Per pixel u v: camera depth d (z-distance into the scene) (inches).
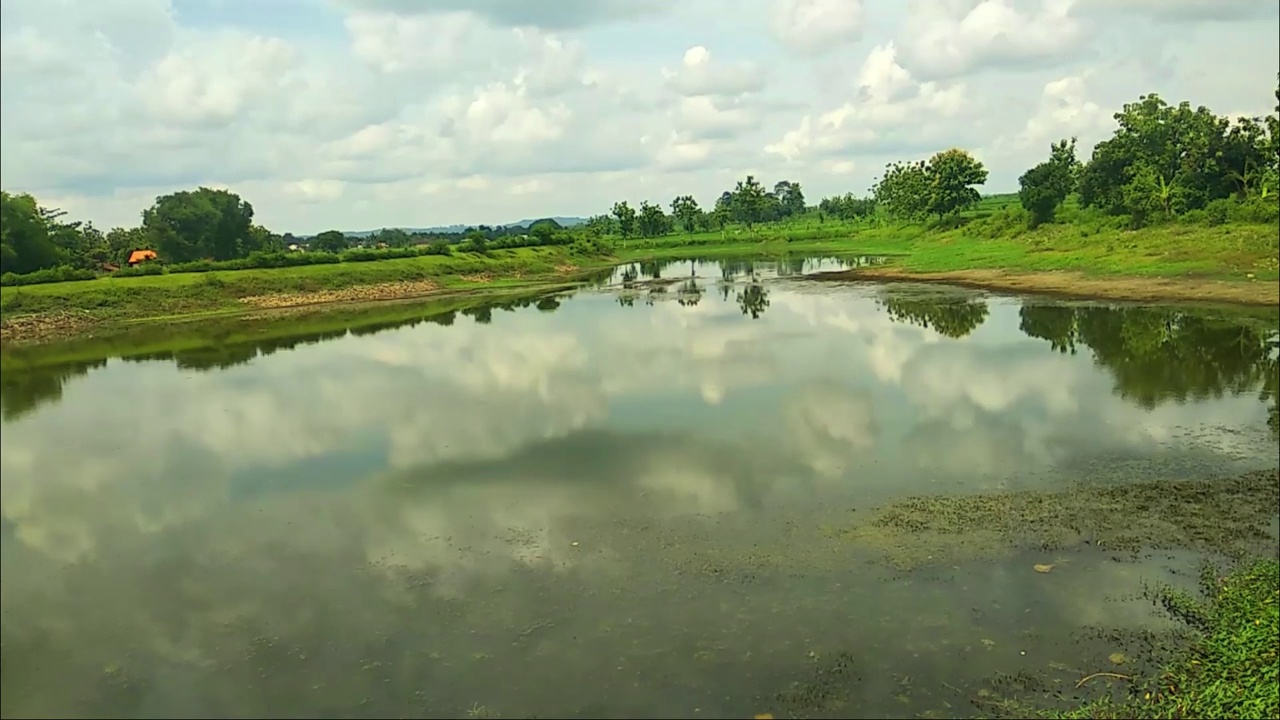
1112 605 395.2
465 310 1969.7
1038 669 347.6
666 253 4124.0
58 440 834.2
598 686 349.4
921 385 864.3
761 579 438.3
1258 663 333.4
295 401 962.7
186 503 616.4
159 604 450.0
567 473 626.5
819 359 1037.8
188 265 2358.5
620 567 460.4
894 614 396.5
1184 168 2317.9
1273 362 887.1
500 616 412.8
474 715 334.0
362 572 474.0
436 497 590.2
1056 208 2758.4
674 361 1080.8
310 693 355.9
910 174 4069.9
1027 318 1294.3
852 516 516.4
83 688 370.3
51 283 2070.6
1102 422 692.1
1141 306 1323.8
